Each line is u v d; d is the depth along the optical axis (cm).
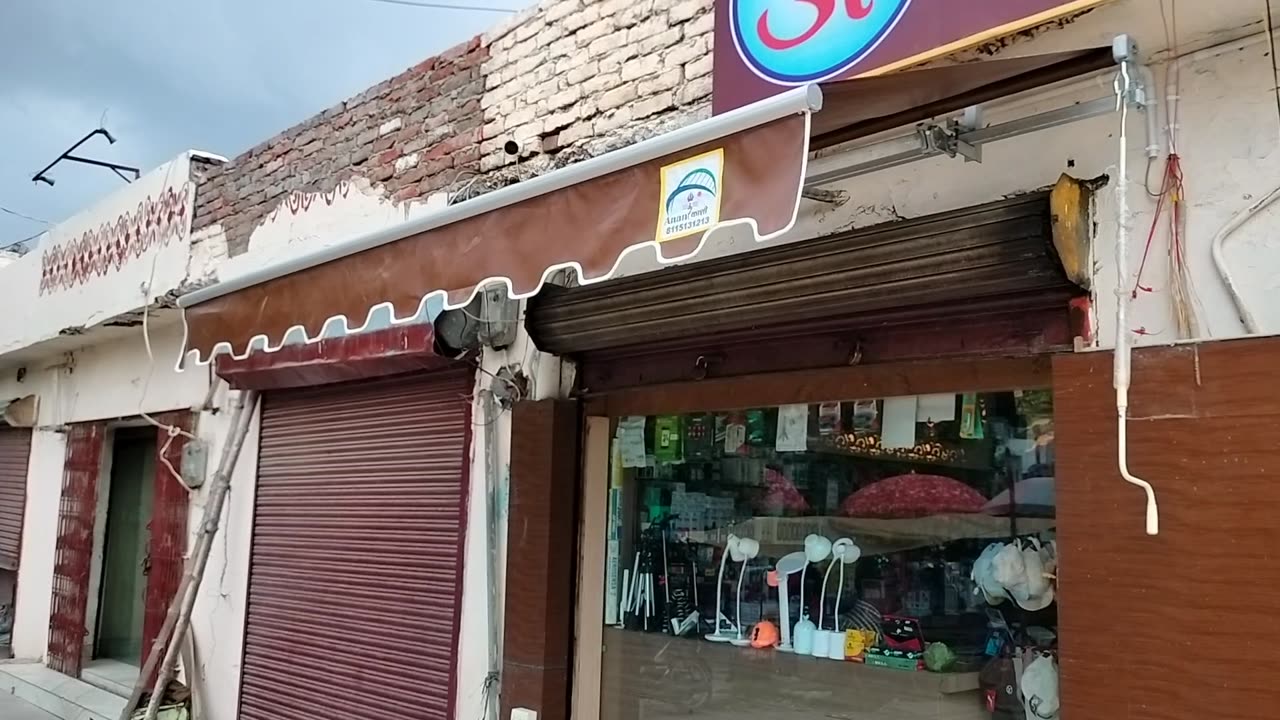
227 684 700
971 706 362
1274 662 253
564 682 473
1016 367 336
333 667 613
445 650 539
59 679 929
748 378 417
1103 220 309
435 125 602
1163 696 269
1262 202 280
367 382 628
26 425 1098
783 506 433
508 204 353
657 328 423
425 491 571
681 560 470
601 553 493
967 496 368
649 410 467
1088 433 292
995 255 309
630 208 310
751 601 443
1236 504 264
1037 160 328
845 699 404
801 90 264
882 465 397
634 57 493
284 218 698
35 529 1076
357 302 416
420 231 389
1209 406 271
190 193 791
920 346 357
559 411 484
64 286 942
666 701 464
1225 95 290
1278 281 276
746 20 385
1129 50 270
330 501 642
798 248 364
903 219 359
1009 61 290
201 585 744
